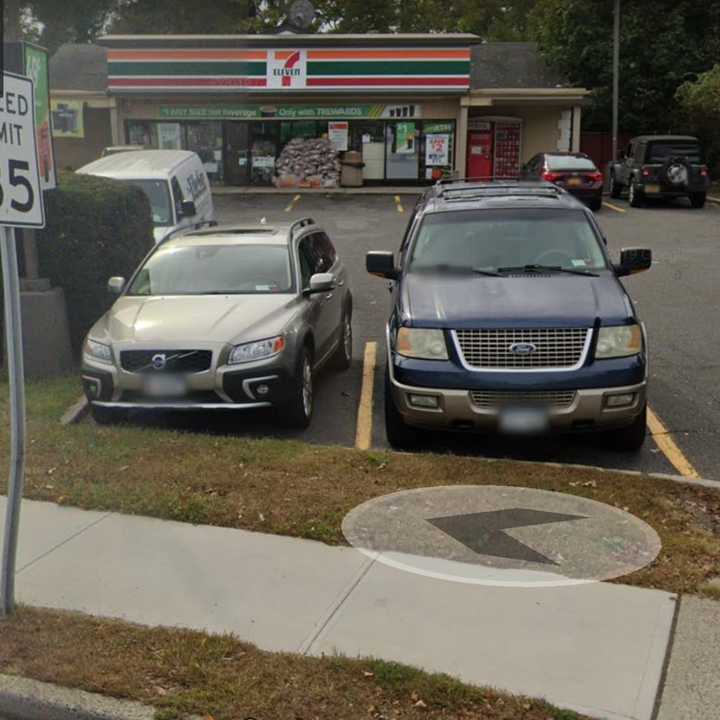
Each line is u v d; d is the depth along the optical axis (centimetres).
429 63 2822
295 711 344
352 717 341
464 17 4669
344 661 375
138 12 4044
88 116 3066
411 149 2970
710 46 3161
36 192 407
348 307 952
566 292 661
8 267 395
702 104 2764
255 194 2848
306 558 481
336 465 615
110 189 956
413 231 779
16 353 401
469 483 585
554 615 420
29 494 568
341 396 835
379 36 2798
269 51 2842
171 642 392
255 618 418
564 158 2495
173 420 754
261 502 551
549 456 667
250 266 811
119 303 782
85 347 726
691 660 382
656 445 688
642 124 3216
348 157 2955
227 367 682
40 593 444
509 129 3061
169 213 1225
